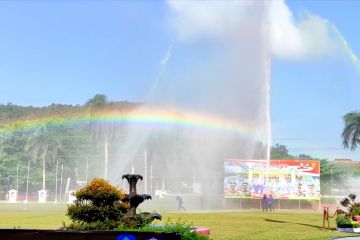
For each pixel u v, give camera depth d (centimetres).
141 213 2134
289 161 6594
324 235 2612
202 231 2270
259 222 3578
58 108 13675
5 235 1250
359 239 2417
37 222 3425
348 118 10031
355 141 9925
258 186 6562
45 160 12875
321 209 6394
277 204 6581
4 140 13188
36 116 13738
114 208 2017
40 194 11150
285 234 2628
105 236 1228
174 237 1216
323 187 10244
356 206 3102
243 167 6594
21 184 12800
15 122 13588
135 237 1220
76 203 2048
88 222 2002
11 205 8206
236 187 6569
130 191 2142
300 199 6531
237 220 3769
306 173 6562
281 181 6575
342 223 2958
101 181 2064
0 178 12788
